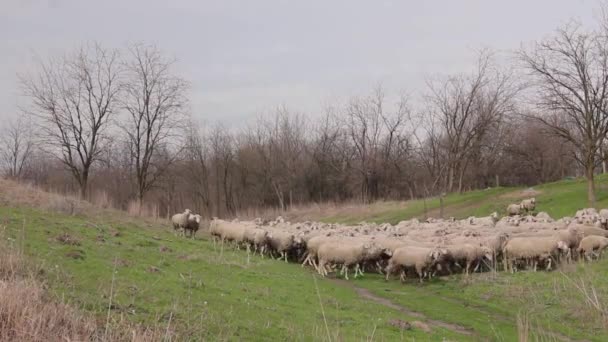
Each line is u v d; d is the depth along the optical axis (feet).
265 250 80.64
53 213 74.23
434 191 221.87
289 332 33.96
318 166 230.68
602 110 116.06
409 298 53.88
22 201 78.64
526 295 50.80
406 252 62.85
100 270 41.65
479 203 143.74
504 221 90.53
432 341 36.83
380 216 157.58
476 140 195.83
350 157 230.07
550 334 38.27
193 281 44.80
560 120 179.52
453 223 96.12
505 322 44.06
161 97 164.35
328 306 45.93
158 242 67.41
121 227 77.36
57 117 146.30
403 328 39.78
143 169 166.09
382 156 226.58
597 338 39.19
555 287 51.34
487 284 56.95
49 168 228.43
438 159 219.00
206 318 32.99
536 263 62.34
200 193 227.20
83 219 76.13
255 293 45.55
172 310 32.68
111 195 204.44
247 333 32.17
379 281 63.77
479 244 66.18
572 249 66.33
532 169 222.89
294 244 78.54
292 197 229.04
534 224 82.48
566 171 225.97
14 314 23.95
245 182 234.17
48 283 32.81
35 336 22.70
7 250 35.04
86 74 200.03
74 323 25.09
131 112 161.48
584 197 124.36
